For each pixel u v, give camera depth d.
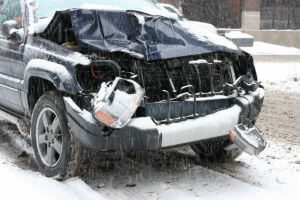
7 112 6.25
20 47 5.60
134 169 5.57
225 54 5.34
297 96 11.55
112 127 4.34
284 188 5.07
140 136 4.44
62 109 4.83
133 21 5.32
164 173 5.45
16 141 6.46
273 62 19.02
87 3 6.22
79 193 4.61
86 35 5.02
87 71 4.72
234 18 27.81
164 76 4.97
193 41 5.18
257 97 5.23
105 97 4.38
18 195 4.46
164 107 4.74
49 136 5.08
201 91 5.16
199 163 5.89
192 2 27.17
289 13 28.75
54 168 4.97
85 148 4.80
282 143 6.88
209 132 4.83
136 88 4.54
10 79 5.77
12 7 6.27
